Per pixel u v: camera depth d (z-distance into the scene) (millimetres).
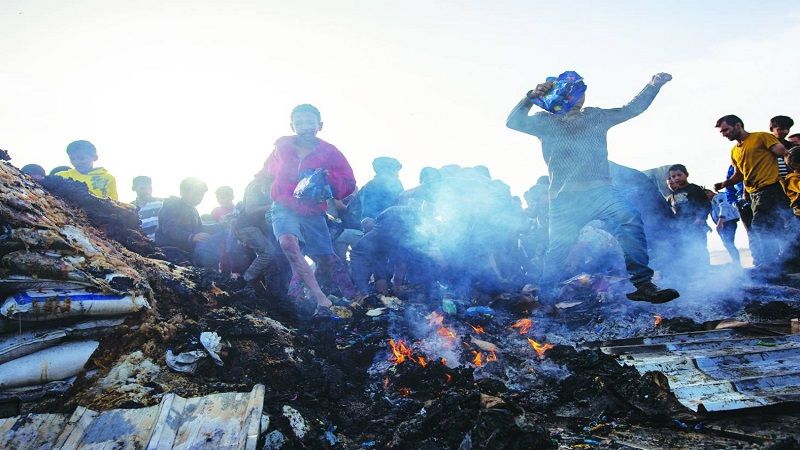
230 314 3992
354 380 3824
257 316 4172
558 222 4641
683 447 2443
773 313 4652
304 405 3250
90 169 6109
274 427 2928
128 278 3596
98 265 3586
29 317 3039
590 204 4445
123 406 2957
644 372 3332
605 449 2527
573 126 4539
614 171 6691
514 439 2623
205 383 3305
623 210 4266
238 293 4457
